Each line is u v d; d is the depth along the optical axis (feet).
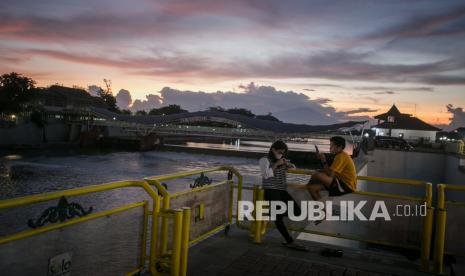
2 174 152.05
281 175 18.93
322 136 292.61
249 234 21.20
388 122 218.59
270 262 17.07
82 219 11.18
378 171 102.32
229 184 20.94
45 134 277.44
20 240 9.43
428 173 98.78
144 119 330.54
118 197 111.96
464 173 71.10
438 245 16.80
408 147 126.93
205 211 18.40
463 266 16.46
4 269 9.10
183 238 13.65
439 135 241.96
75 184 139.23
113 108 486.38
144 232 14.05
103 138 300.61
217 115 333.21
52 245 10.27
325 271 16.34
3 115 263.29
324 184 18.06
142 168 192.03
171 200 15.39
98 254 11.91
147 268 15.42
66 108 313.53
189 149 281.33
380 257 18.57
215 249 18.48
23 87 276.41
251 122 327.88
